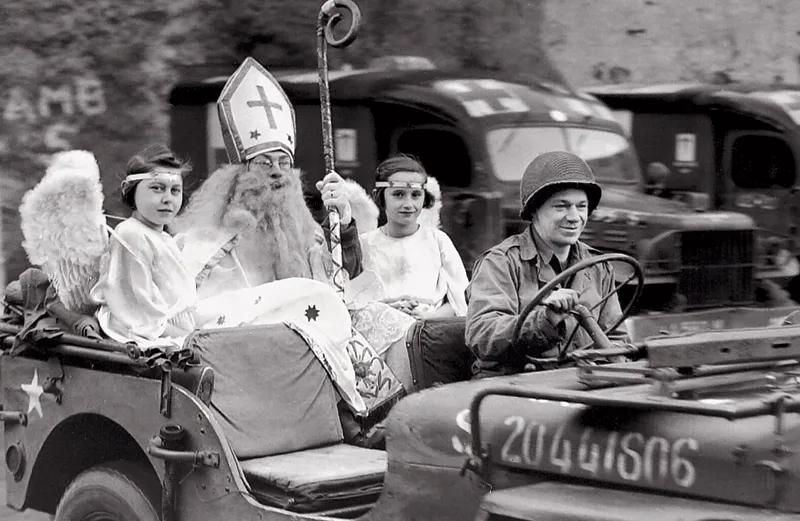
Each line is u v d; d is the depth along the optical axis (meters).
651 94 13.71
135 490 5.52
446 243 7.67
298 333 5.87
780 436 3.77
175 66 12.56
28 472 5.95
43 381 5.85
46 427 5.84
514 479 4.36
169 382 5.25
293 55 13.08
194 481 5.19
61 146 12.24
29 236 5.79
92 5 12.33
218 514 5.09
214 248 6.68
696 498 3.92
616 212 11.37
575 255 5.49
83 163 5.84
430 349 5.86
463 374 5.93
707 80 14.27
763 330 4.45
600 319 5.54
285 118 7.04
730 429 3.90
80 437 5.93
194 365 5.29
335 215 6.95
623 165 12.32
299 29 13.08
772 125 13.27
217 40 12.70
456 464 4.47
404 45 13.48
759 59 14.50
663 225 11.21
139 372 5.41
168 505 5.23
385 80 12.17
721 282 11.55
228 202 6.83
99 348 5.52
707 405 3.78
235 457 5.13
